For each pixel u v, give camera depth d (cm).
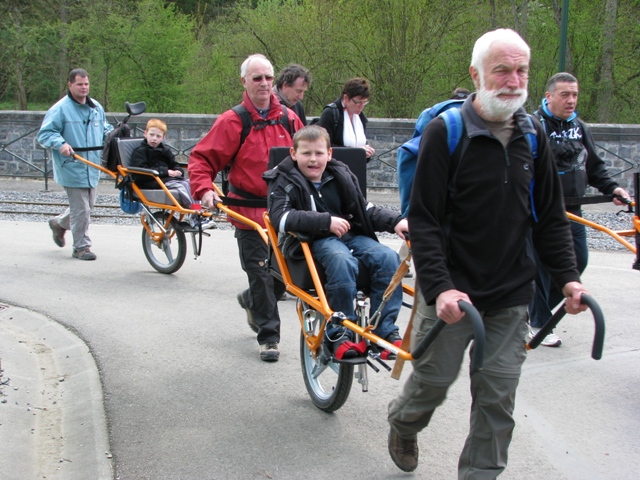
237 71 2381
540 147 318
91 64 2861
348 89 706
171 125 1770
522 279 317
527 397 495
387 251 412
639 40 2328
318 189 439
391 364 557
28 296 729
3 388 481
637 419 461
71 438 427
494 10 2234
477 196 307
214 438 427
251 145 538
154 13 2673
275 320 560
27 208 1309
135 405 473
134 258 913
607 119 2309
